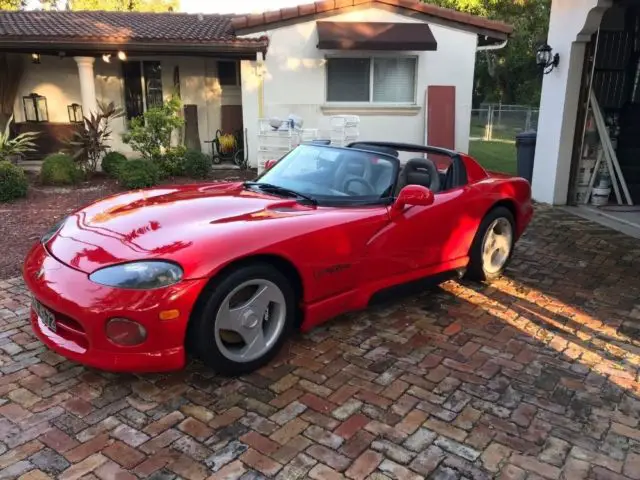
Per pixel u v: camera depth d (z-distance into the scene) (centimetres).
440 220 393
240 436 248
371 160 391
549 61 798
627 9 765
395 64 1123
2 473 221
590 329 375
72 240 296
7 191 773
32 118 1237
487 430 257
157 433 249
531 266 516
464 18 1102
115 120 1256
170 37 1045
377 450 241
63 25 1152
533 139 897
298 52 1095
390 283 369
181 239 278
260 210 327
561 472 230
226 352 285
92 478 219
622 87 798
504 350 339
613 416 272
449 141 1131
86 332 260
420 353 332
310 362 317
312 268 312
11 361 311
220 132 1271
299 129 948
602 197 807
